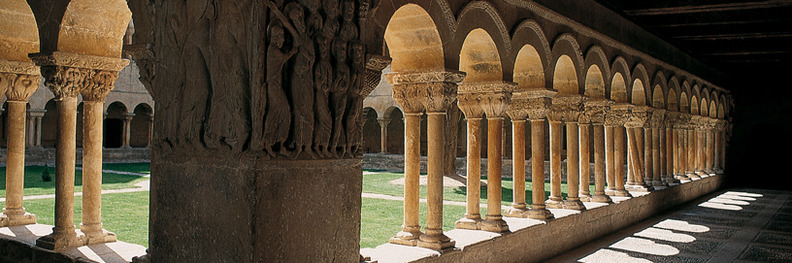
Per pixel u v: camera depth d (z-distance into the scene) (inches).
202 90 165.9
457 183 690.8
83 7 235.1
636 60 479.5
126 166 1042.1
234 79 156.3
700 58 682.8
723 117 813.2
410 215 254.8
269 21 154.9
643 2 434.6
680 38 573.9
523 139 336.2
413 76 251.0
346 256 179.9
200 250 165.3
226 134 159.0
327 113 171.2
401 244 251.0
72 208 247.4
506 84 289.0
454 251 244.1
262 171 151.7
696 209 553.3
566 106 369.1
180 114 173.0
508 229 288.2
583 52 381.1
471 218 294.0
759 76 852.6
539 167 331.0
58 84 237.8
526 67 332.2
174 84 175.0
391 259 221.5
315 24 166.9
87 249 240.4
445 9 247.9
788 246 356.8
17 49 275.3
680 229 424.8
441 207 251.3
